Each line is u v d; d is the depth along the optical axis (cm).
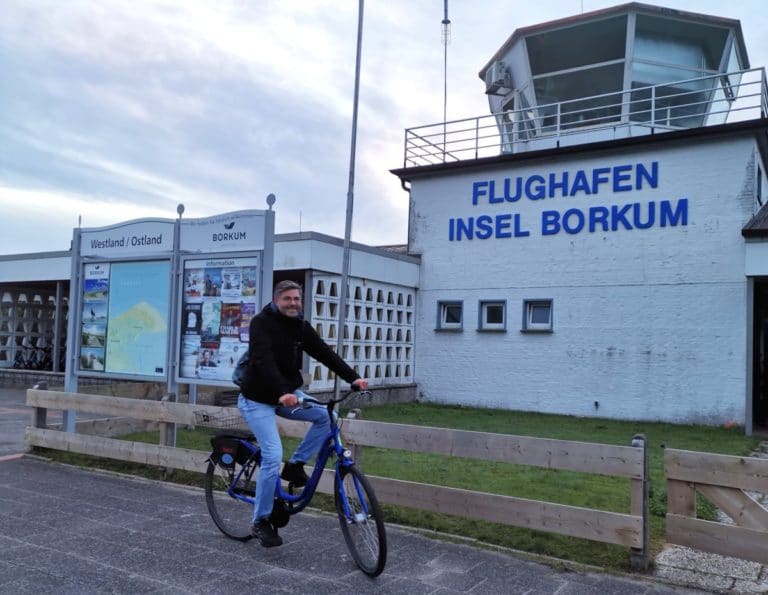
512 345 1683
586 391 1581
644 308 1531
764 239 1286
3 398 1542
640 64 1753
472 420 1411
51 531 554
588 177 1611
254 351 486
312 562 492
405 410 1547
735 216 1449
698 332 1472
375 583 454
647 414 1509
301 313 508
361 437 617
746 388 1320
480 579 465
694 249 1485
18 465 809
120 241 955
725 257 1453
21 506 629
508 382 1681
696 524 489
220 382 868
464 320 1753
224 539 541
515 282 1691
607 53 1775
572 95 1834
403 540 546
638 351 1531
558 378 1617
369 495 457
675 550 531
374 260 1627
